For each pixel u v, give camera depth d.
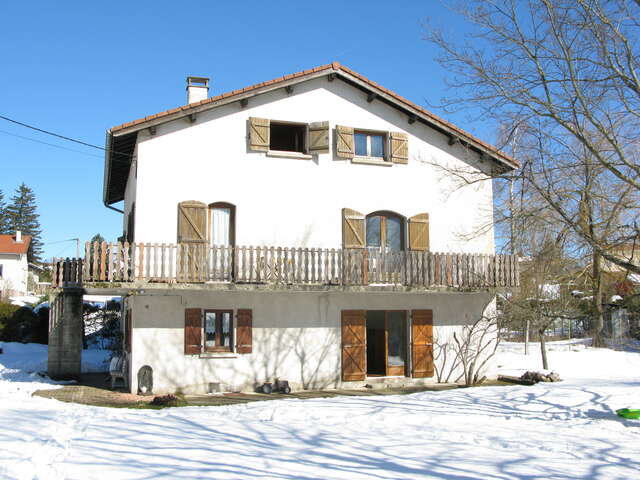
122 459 6.95
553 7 9.91
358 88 16.38
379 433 9.12
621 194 10.79
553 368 18.89
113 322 24.20
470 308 16.83
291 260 14.19
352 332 15.51
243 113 15.16
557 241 12.08
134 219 14.34
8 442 7.52
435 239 16.62
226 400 13.02
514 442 8.63
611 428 9.66
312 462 7.16
